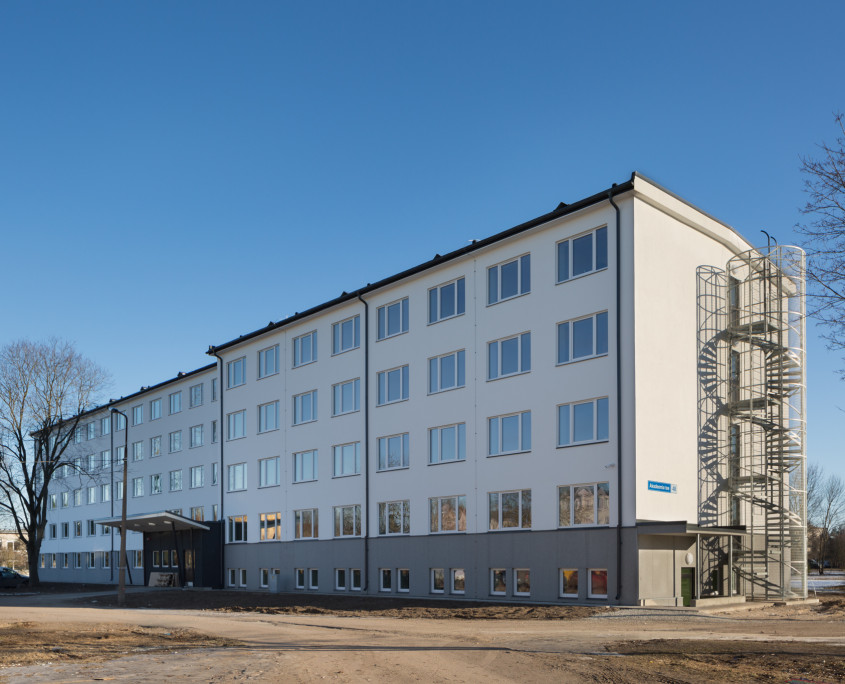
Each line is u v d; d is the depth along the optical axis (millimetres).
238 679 13375
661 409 29922
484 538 33344
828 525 95375
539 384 32062
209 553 51188
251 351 50344
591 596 29297
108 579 70125
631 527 28312
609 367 29750
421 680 13047
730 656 15602
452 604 31469
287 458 46062
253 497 48688
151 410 66000
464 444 34969
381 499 38906
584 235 31438
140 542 65500
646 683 12445
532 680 12914
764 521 34375
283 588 44906
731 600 30719
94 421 75438
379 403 39906
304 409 45312
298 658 16250
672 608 26938
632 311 29328
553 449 31188
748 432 34094
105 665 15641
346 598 36844
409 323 38500
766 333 32688
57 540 80625
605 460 29406
